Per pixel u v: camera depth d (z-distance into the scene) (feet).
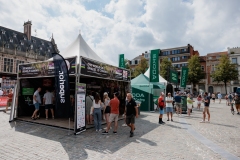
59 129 23.49
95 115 23.08
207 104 30.01
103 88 37.78
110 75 30.55
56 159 13.65
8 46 154.61
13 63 157.38
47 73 26.78
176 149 16.19
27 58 171.42
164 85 54.95
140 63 137.39
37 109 29.99
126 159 13.78
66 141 18.35
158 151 15.62
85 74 23.70
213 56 148.56
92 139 19.22
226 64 120.06
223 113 42.68
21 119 29.60
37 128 24.00
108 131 23.06
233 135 21.33
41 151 15.37
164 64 134.41
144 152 15.35
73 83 34.42
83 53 30.32
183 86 67.72
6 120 29.71
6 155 14.35
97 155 14.57
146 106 46.70
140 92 47.83
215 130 23.94
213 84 145.48
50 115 33.06
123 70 35.60
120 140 18.98
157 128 25.08
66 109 20.68
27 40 179.63
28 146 16.66
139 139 19.40
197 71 132.05
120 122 29.71
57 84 21.44
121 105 40.70
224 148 16.56
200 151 15.69
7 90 69.72
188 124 28.14
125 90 41.19
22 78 31.58
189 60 137.80
